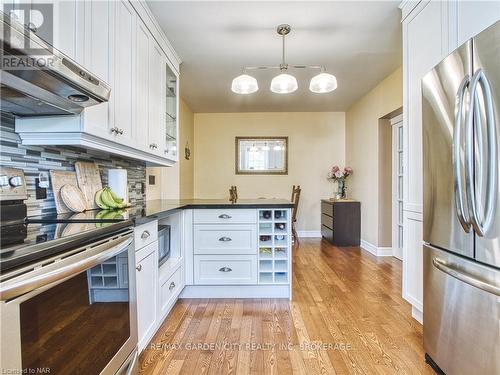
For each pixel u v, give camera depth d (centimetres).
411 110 216
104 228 120
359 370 164
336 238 490
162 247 231
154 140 244
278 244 270
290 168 581
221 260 266
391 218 425
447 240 149
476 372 128
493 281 119
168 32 268
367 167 462
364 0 222
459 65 137
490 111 118
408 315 232
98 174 215
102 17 161
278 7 230
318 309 244
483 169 121
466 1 161
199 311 241
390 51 310
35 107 133
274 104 525
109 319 123
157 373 162
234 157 584
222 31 266
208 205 263
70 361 98
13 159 142
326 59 330
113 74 173
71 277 96
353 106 527
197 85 420
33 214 154
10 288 73
